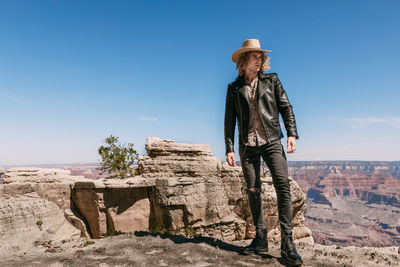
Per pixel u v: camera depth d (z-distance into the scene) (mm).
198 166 16859
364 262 3748
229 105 4480
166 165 16406
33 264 3666
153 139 17859
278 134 4062
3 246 10141
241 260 3816
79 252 4285
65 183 13750
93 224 13320
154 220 14820
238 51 4191
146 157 17031
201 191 15891
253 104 4129
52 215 12484
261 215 4332
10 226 10805
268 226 16828
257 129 4074
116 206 13758
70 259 3871
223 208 16812
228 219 16562
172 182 14844
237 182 17469
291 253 3598
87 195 13453
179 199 14820
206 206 15930
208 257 3959
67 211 13508
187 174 16609
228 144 4434
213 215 16109
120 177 17281
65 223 12992
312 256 4094
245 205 17266
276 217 17094
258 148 4070
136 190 14586
